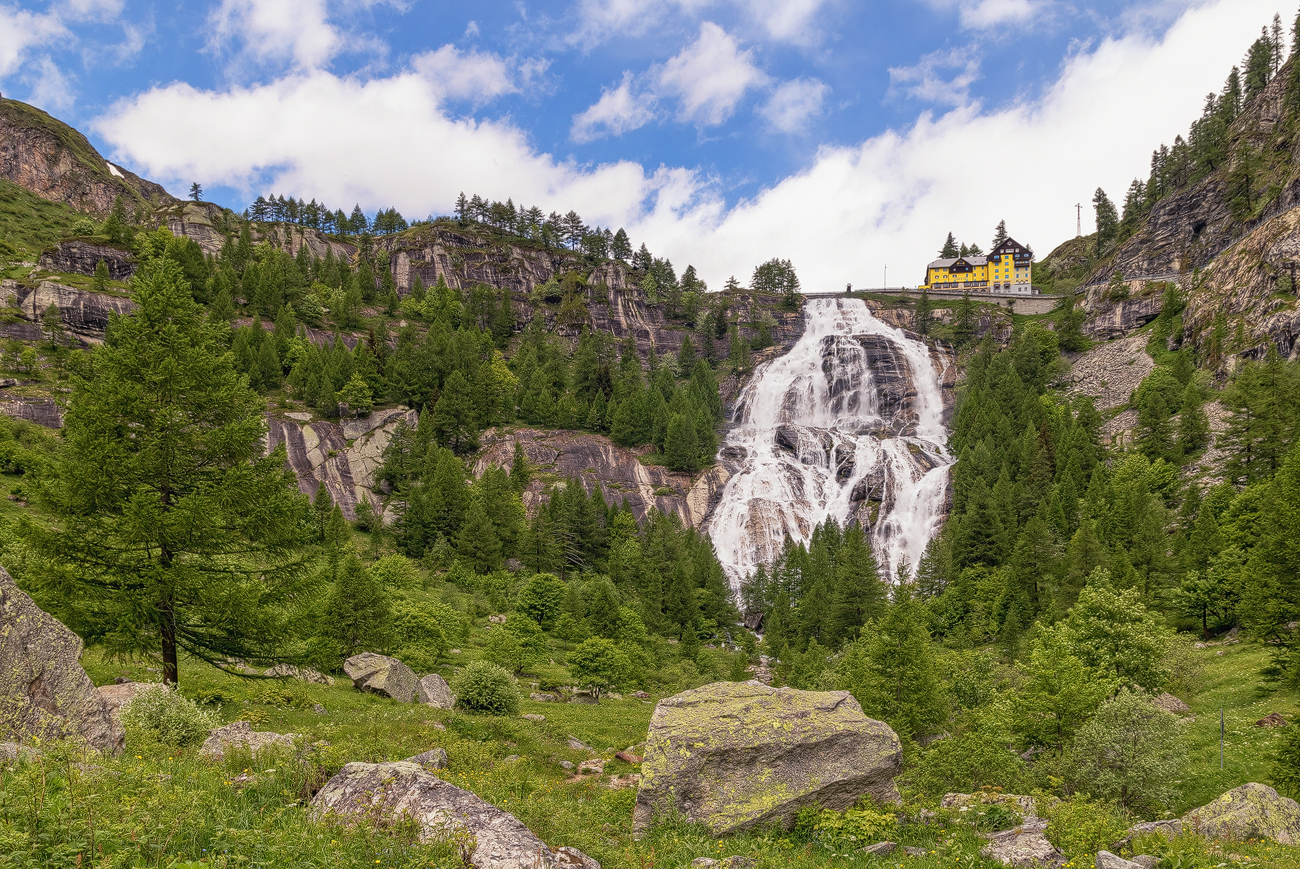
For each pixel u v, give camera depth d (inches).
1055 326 6461.6
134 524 850.8
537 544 3663.9
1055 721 1131.3
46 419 3688.5
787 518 4827.8
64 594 860.0
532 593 2984.7
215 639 986.7
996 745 898.1
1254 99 6707.7
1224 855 539.8
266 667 1098.7
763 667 2893.7
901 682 1334.9
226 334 1069.1
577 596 2883.9
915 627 1381.6
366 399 4702.3
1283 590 1488.7
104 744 530.9
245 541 978.7
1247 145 6195.9
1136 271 6624.0
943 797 735.1
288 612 1010.1
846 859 517.3
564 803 635.5
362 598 1749.5
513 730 1170.0
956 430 5334.6
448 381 5064.0
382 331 5551.2
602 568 3905.0
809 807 605.3
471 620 2714.1
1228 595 2111.2
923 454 5236.2
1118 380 5265.8
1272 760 994.1
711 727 652.7
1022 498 3690.9
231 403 981.8
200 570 951.0
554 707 1680.6
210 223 7480.3
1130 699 927.0
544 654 2484.0
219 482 949.8
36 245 7859.3
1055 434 4389.8
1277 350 4138.8
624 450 5280.5
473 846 367.6
